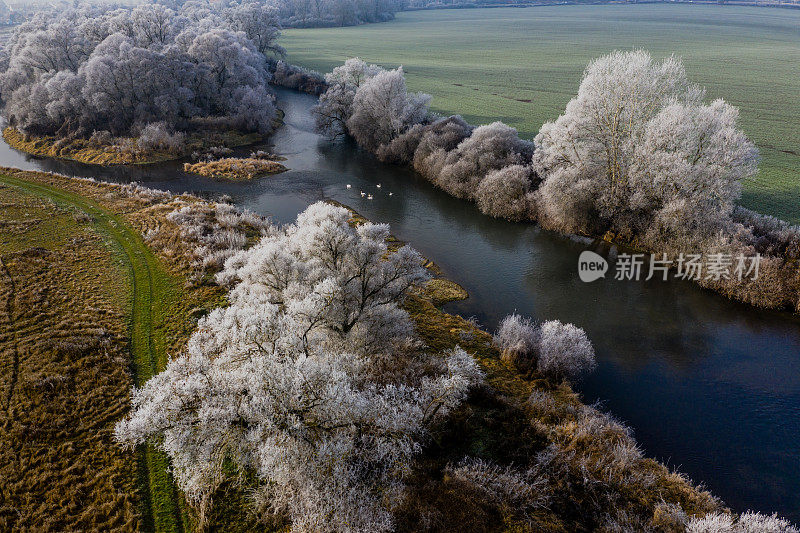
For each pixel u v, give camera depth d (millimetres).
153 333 29438
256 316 18391
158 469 20375
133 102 76438
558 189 45906
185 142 74188
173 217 45750
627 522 18453
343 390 16125
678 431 24828
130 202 51031
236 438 16625
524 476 20438
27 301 31141
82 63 79125
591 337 32531
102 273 35906
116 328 29469
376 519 16984
